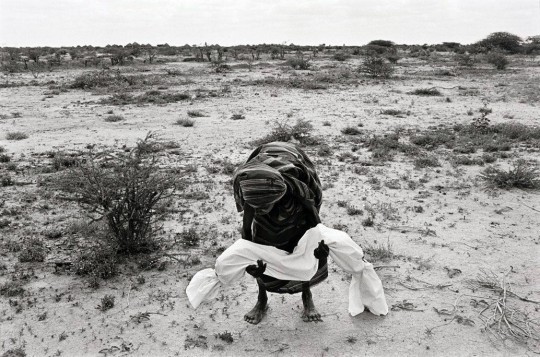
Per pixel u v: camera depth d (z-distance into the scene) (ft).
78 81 99.45
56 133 56.65
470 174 39.32
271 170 15.67
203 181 37.22
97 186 24.20
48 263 24.02
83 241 26.50
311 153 46.98
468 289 21.44
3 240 26.58
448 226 28.50
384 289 21.47
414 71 135.85
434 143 49.93
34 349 17.52
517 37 244.22
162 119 65.36
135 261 24.23
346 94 89.15
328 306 20.24
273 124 61.52
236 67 144.25
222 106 76.07
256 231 16.98
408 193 34.63
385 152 46.42
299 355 17.20
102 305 20.12
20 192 34.91
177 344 17.87
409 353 17.26
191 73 126.72
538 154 46.16
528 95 86.58
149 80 107.24
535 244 25.99
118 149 48.29
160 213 27.48
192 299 17.54
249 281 22.39
